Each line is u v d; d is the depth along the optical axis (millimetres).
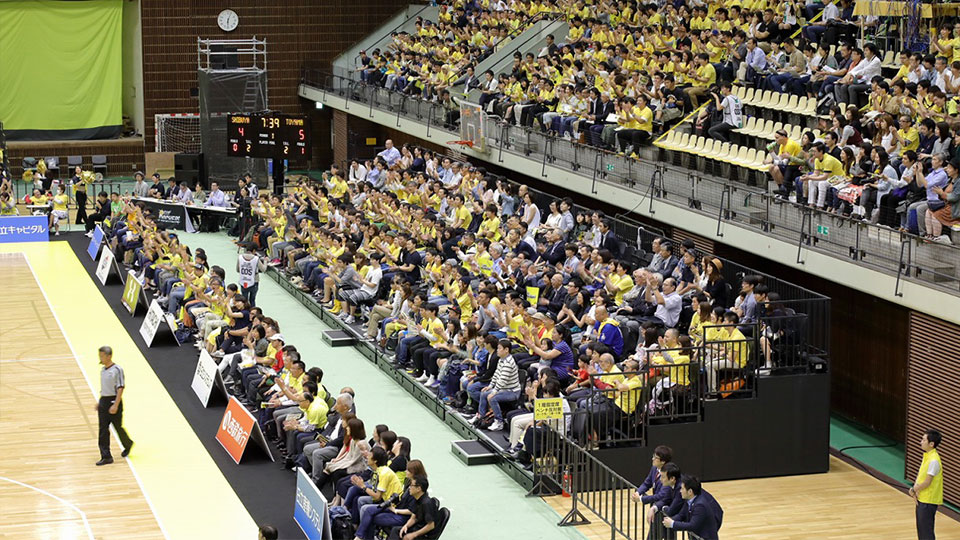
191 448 21500
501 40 41406
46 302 31469
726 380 20375
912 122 23531
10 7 47375
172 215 39562
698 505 15508
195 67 49500
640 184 27750
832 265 21391
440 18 46844
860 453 22344
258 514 18594
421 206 34188
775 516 18891
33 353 27109
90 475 20172
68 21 48219
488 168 37719
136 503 19016
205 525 18188
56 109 48812
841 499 19719
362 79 45156
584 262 24828
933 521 17141
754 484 20406
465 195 33125
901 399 22875
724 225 24469
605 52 35156
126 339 28359
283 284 33688
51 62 48344
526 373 21594
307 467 19344
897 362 22922
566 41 38500
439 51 42094
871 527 18484
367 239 30953
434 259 27875
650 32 33906
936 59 25141
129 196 39812
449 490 19734
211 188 42344
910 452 20500
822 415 20875
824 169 22656
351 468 18141
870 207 21422
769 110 28625
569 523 18375
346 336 28312
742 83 29984
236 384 24141
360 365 26578
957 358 19469
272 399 21594
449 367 22969
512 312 22984
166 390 24734
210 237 39000
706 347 20625
